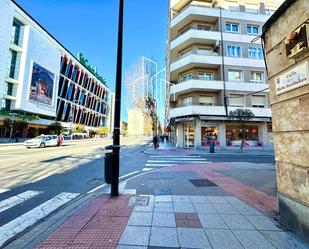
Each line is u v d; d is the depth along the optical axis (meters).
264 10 26.84
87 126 75.69
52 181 7.24
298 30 3.02
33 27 44.22
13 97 39.50
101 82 86.75
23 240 3.24
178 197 5.19
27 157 13.88
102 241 3.07
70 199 5.31
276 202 4.81
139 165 11.32
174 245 2.94
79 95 66.88
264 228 3.45
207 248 2.86
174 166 10.66
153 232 3.33
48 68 48.62
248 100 23.44
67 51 58.91
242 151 19.39
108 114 97.31
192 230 3.39
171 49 26.03
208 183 6.76
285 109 3.46
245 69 24.02
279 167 3.65
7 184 6.77
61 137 29.31
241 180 7.23
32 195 5.61
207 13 24.62
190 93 24.17
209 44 25.11
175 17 26.11
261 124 23.66
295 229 3.23
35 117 42.09
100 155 15.34
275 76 3.73
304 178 3.02
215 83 23.05
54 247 2.94
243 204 4.68
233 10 25.55
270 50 3.90
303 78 3.01
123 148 24.66
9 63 39.34
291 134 3.31
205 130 22.72
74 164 10.99
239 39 24.66
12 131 39.50
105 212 4.19
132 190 5.88
